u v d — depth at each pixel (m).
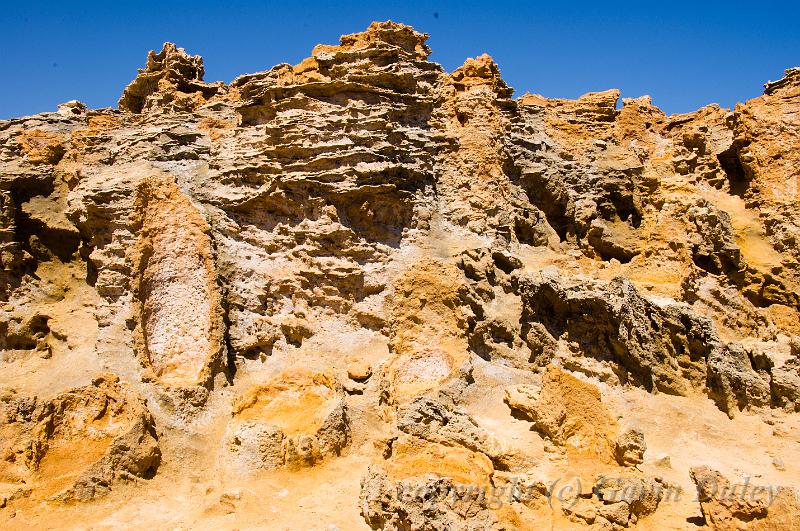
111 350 25.70
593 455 22.52
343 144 30.28
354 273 28.94
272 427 23.19
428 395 24.72
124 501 21.53
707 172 37.50
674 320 29.19
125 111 39.25
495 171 33.56
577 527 19.58
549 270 30.03
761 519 18.89
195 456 23.52
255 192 30.02
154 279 27.31
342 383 26.08
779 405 27.20
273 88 31.50
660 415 26.83
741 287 32.88
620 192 35.72
